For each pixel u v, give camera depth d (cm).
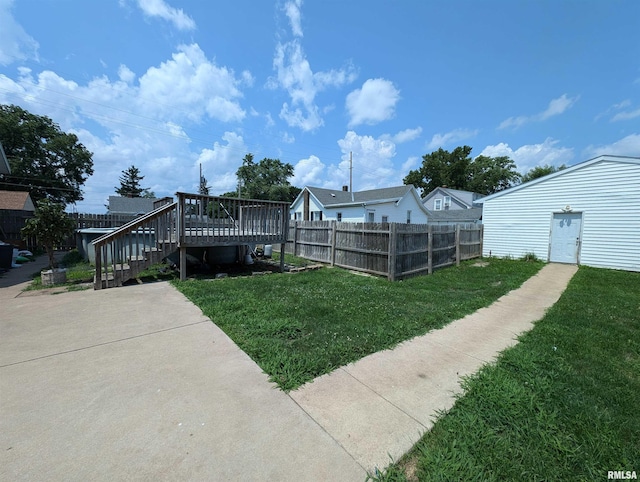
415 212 2105
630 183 880
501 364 285
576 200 988
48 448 160
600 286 675
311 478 149
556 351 317
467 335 362
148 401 207
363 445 173
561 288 653
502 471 158
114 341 307
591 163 954
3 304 435
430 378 255
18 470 146
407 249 746
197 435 175
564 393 236
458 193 2789
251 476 148
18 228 1327
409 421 197
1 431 172
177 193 605
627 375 270
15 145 2350
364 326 368
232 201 689
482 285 665
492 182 3866
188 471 150
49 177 2575
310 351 295
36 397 207
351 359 285
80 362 261
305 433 181
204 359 273
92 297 477
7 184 2356
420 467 160
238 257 900
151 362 264
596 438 184
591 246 959
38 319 369
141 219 585
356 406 211
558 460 167
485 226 1225
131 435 173
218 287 548
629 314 456
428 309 456
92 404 201
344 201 2078
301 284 604
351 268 825
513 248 1146
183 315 391
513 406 216
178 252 771
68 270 728
